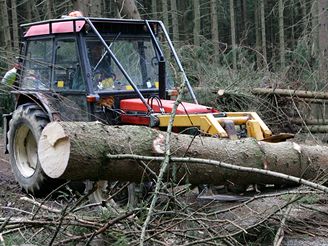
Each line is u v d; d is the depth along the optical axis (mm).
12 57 8547
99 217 5766
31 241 5441
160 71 8273
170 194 5609
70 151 5055
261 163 6188
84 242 5453
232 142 6176
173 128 7242
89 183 7004
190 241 5391
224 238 5215
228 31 38562
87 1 16719
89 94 7793
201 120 6977
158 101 7598
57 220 5422
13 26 24203
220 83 12992
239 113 7449
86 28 7949
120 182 6211
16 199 8039
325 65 15234
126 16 15797
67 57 8188
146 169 5543
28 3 26891
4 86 9016
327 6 15812
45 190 8070
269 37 37406
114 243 5145
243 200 6426
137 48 8523
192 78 13562
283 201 6938
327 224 6328
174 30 26594
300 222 6398
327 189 4898
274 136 7012
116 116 7984
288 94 12375
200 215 5828
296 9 33938
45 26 8547
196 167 5863
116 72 8156
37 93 8453
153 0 27828
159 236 5383
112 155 5266
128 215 5188
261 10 31359
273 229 5809
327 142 12336
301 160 6477
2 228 5152
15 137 8789
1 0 21875
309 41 19828
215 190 6887
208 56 15414
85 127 5250
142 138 5539
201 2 37625
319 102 12406
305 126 11523
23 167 8656
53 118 8039
